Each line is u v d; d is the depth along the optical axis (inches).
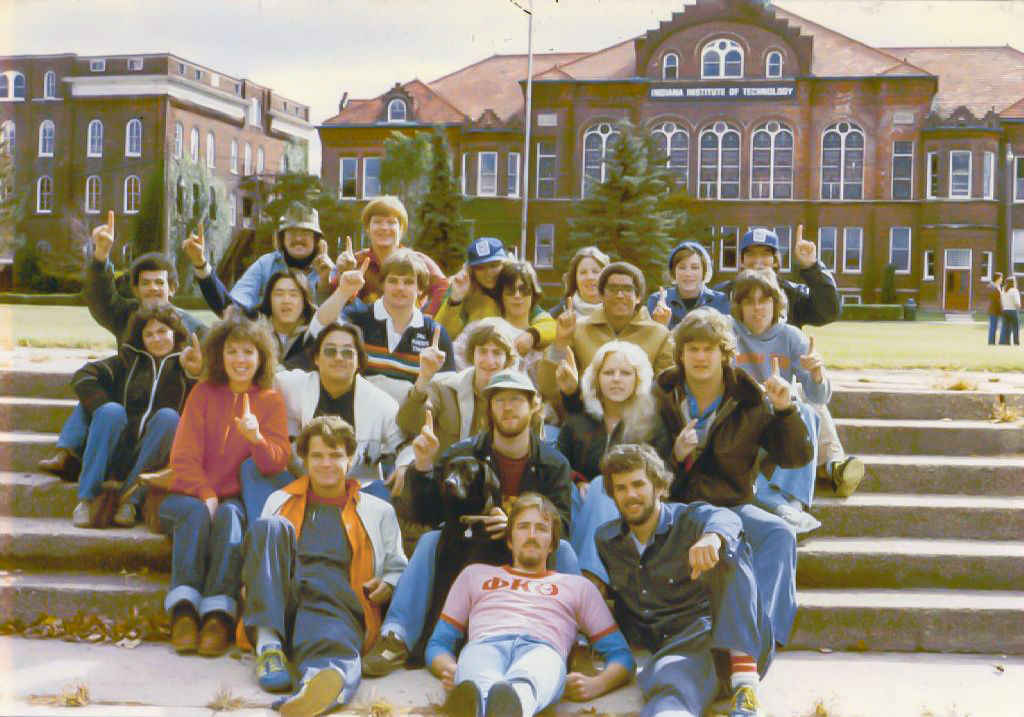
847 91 1840.6
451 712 155.7
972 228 1795.0
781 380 189.6
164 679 175.2
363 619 186.4
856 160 1844.2
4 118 1909.4
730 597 168.7
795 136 1856.5
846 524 227.1
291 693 171.5
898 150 1835.6
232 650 188.2
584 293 260.4
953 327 991.6
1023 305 856.3
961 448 255.6
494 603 177.5
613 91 1860.2
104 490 215.3
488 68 1926.7
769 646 178.1
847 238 1844.2
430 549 188.5
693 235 1834.4
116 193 1887.3
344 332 209.2
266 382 208.5
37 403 254.4
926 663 193.8
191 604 188.1
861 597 205.9
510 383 191.5
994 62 1865.2
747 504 199.2
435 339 207.0
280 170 1828.2
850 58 1868.8
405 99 1844.2
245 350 203.5
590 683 173.0
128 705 164.2
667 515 184.5
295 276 239.1
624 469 180.9
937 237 1808.6
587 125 1860.2
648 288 1448.1
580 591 180.5
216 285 247.9
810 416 221.5
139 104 1863.9
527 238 1845.5
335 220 1542.8
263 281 259.0
